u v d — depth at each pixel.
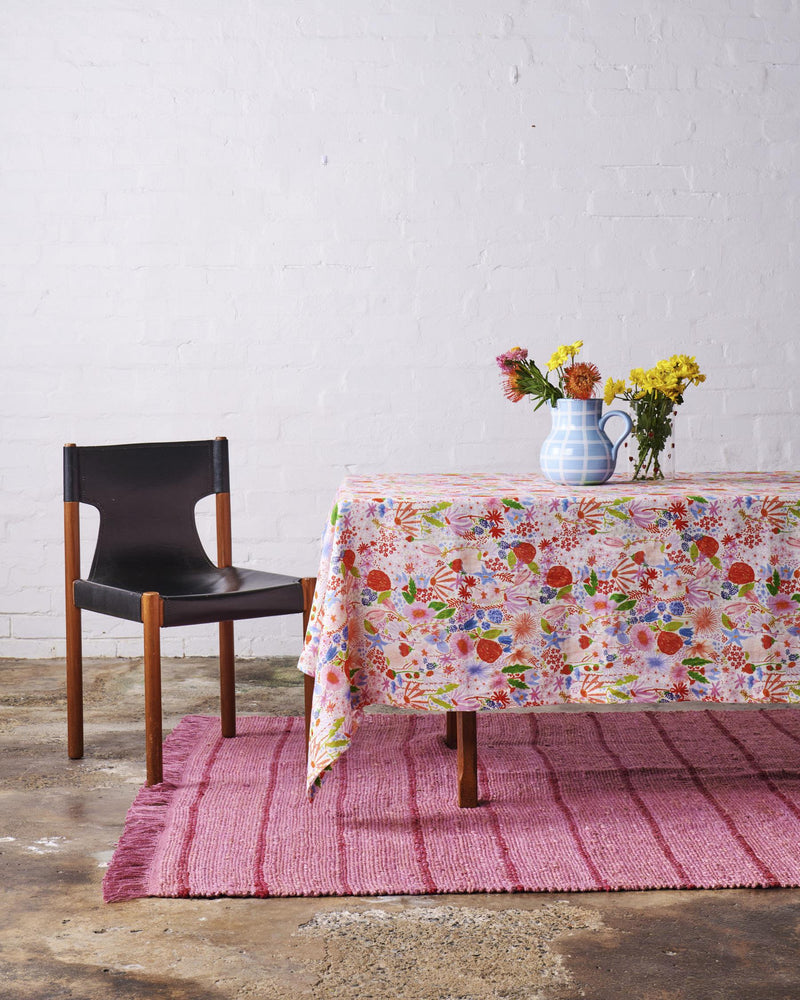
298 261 3.53
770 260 3.56
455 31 3.48
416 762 2.52
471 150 3.51
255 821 2.16
